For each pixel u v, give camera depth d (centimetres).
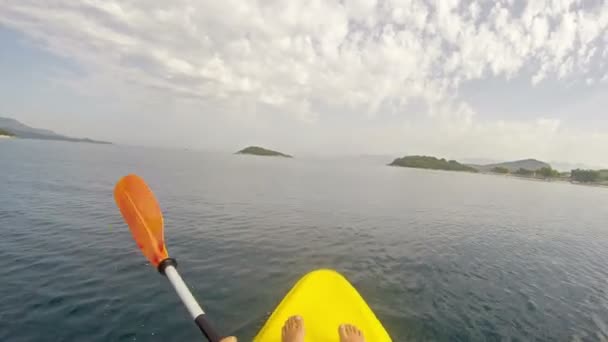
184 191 1953
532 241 1260
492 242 1173
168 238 925
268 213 1429
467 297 642
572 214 2309
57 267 643
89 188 1734
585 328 557
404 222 1447
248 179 3177
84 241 819
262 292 594
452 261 881
